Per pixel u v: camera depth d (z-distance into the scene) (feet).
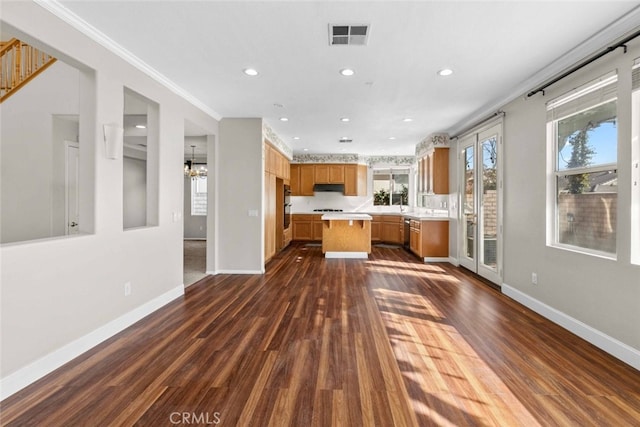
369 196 32.01
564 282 10.09
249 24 8.10
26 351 6.75
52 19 7.31
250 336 9.30
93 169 8.69
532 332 9.65
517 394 6.53
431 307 11.91
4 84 12.21
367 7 7.36
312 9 7.45
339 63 10.28
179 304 12.21
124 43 9.09
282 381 6.97
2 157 12.28
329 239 22.71
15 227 12.39
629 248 7.82
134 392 6.55
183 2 7.22
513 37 8.63
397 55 9.71
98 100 8.71
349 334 9.46
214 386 6.77
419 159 24.53
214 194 17.22
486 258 16.14
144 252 10.88
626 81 7.86
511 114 13.24
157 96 11.45
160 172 11.78
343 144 25.08
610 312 8.34
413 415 5.88
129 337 9.20
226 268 17.49
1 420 5.68
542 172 11.18
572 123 10.05
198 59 10.09
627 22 7.72
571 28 8.16
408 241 24.90
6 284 6.36
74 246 7.97
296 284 15.20
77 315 8.07
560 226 10.65
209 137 17.02
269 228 20.15
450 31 8.34
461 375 7.25
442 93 13.01
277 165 22.30
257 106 15.07
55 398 6.33
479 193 16.63
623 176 7.98
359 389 6.68
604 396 6.46
